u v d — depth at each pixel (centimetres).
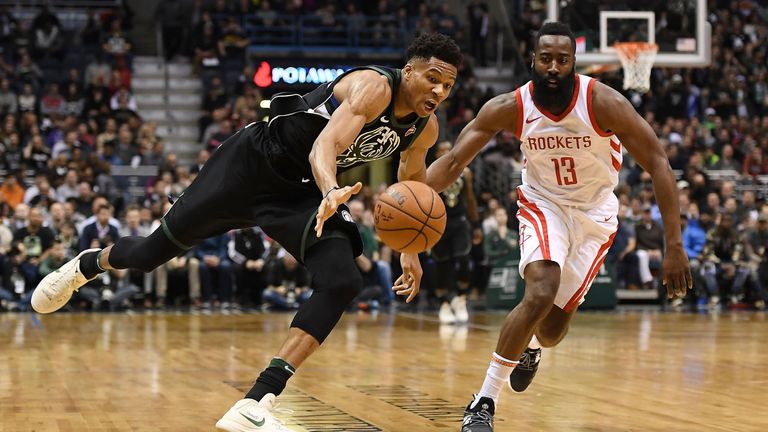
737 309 1329
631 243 1362
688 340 852
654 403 493
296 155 390
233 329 934
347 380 566
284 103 395
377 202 385
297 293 1279
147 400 486
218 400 486
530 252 405
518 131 413
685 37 1248
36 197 1283
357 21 1903
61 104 1691
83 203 1307
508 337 394
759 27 2091
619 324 1041
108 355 696
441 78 372
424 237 378
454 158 427
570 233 421
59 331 903
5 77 1698
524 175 434
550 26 397
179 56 1939
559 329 442
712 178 1614
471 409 398
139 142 1545
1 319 1061
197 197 408
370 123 380
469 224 1102
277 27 1877
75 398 493
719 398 511
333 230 379
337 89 381
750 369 639
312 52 1828
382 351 732
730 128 1791
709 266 1366
